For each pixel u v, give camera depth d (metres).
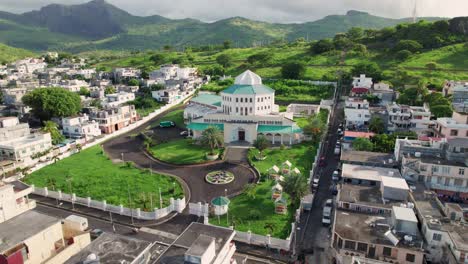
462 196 72.25
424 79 183.50
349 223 56.75
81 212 77.81
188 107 152.12
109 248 41.47
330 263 58.66
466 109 128.88
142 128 146.50
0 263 40.03
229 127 120.69
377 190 68.69
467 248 47.19
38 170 100.44
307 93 187.75
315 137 116.69
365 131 116.62
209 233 45.84
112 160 109.00
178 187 87.81
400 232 53.91
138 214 74.75
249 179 92.50
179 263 39.03
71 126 128.62
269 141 121.44
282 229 68.06
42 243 45.59
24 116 158.38
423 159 76.06
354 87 171.88
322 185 87.81
